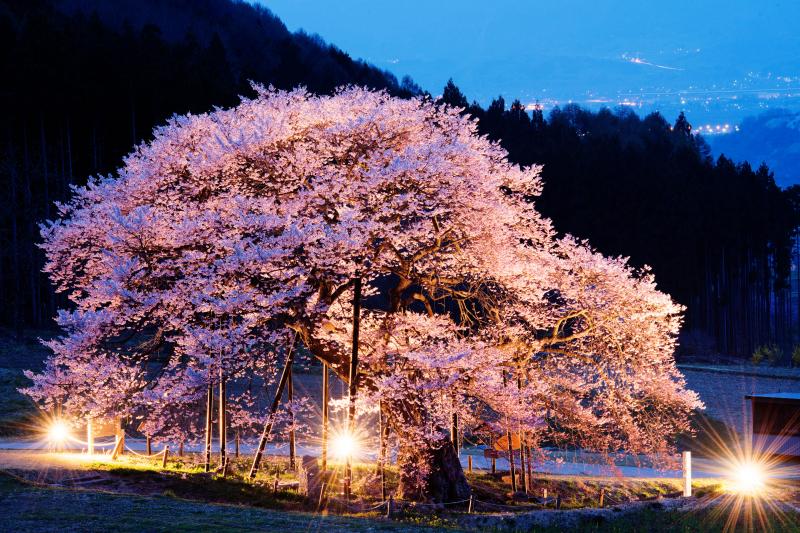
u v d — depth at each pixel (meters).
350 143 24.05
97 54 66.06
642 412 28.72
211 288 21.09
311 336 23.80
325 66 138.38
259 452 23.70
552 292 29.00
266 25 161.50
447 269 26.89
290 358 23.59
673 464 26.59
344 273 22.25
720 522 17.05
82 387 23.61
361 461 30.84
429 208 23.38
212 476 22.89
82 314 22.31
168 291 21.62
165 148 25.61
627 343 26.05
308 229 21.36
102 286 21.00
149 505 17.28
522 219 29.33
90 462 24.22
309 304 22.25
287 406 23.70
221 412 24.83
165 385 23.08
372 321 25.77
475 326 27.48
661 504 19.05
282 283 22.50
